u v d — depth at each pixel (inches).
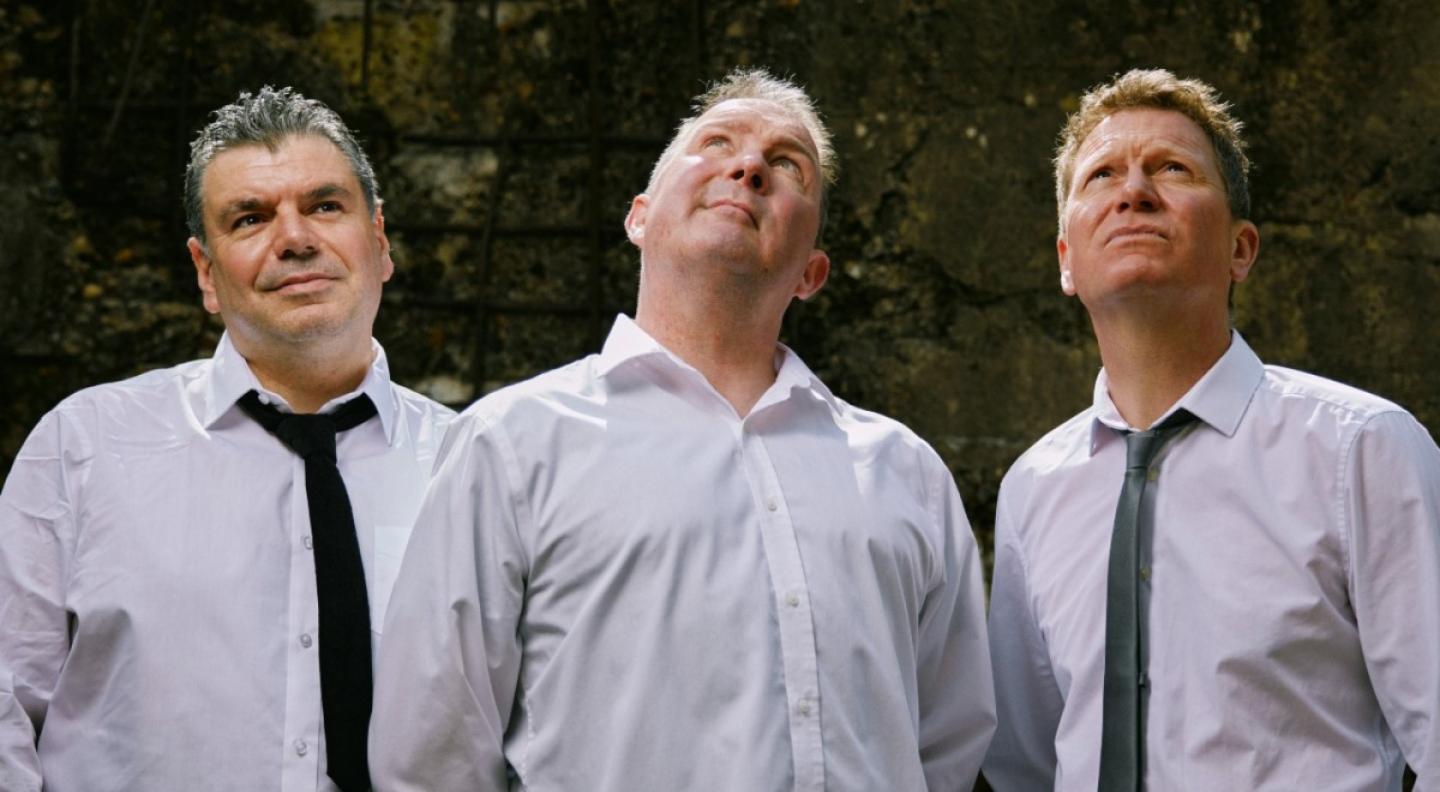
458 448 86.3
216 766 88.7
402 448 99.0
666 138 158.1
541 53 159.2
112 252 155.3
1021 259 155.5
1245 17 157.1
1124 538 92.7
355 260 96.8
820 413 92.0
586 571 82.9
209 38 157.2
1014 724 100.0
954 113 156.9
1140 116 97.1
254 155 96.7
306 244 95.0
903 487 91.5
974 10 157.5
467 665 83.0
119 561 91.3
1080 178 97.1
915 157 156.9
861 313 156.6
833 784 81.4
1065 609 95.5
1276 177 155.9
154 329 154.6
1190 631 90.1
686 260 89.1
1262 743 87.2
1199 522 91.7
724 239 87.7
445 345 156.1
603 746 80.7
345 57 158.4
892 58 157.6
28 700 91.2
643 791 79.9
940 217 156.4
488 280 156.9
